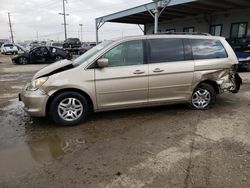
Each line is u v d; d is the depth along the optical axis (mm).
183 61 5160
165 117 5113
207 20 19609
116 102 4840
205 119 4969
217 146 3744
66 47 33281
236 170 3076
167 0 14641
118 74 4688
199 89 5508
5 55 35250
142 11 17359
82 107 4695
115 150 3656
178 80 5129
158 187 2758
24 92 4590
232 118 5008
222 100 6457
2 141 4023
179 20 22578
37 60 19422
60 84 4418
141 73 4816
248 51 11734
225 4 15438
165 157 3424
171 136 4141
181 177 2941
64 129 4523
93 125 4703
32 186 2807
